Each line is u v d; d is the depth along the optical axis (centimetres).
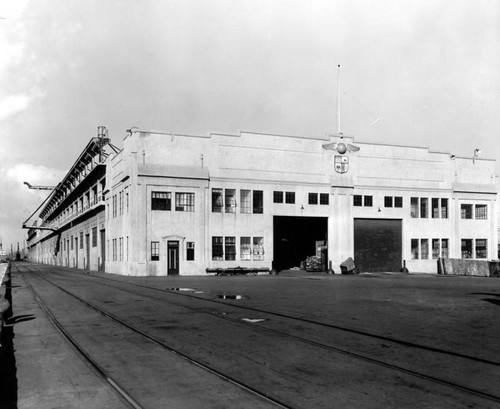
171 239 4072
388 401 649
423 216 4978
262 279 3606
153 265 4009
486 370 809
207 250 4169
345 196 4684
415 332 1170
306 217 4625
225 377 767
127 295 2206
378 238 4803
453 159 5144
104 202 5238
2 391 707
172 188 4100
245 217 4325
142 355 932
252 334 1146
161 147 4112
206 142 4259
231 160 4328
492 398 659
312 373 791
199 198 4175
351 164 4744
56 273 4934
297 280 3478
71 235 8181
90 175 5834
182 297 2098
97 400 665
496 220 5269
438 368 823
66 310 1652
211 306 1741
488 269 4244
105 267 5253
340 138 4738
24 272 5259
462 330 1201
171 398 666
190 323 1323
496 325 1284
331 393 684
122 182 4403
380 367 830
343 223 4653
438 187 5041
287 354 930
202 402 649
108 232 5056
